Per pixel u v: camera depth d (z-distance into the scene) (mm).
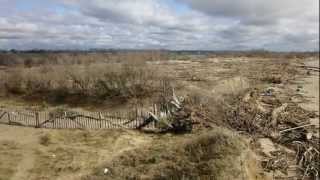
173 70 63250
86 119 27453
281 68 83188
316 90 48219
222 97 32969
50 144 22969
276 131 26188
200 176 16016
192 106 28047
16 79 42000
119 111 31359
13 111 30625
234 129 25359
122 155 20219
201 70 72625
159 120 25969
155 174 16969
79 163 19688
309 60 134125
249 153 19781
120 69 38156
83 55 63594
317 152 21906
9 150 21797
